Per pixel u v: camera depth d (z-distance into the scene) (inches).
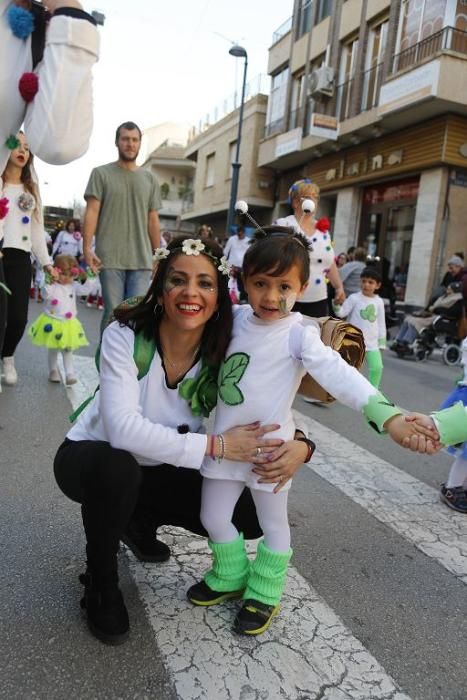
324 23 671.8
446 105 468.8
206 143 1116.5
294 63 744.3
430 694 72.2
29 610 81.0
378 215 604.1
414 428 68.7
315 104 664.4
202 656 74.7
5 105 79.0
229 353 79.4
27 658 71.8
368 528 116.5
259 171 863.1
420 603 92.4
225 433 76.0
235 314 82.7
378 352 225.9
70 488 77.7
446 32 468.4
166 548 97.3
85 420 81.7
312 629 82.7
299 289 77.3
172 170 1544.0
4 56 77.0
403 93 483.5
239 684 70.4
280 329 77.7
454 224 513.0
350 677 73.5
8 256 177.0
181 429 78.2
